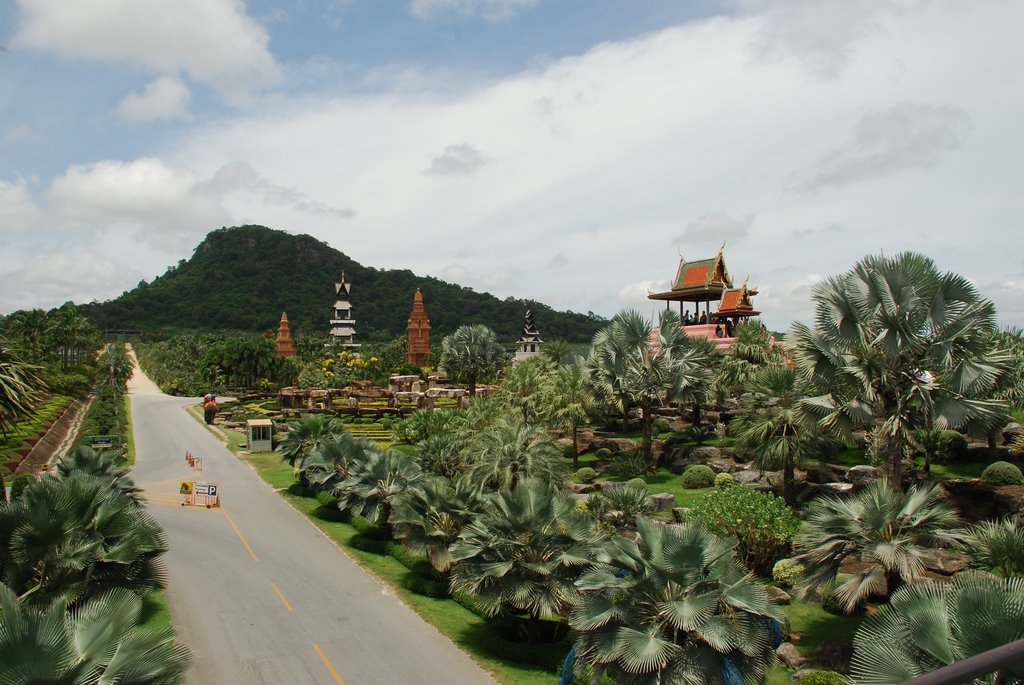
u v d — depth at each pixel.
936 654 12.17
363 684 20.30
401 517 26.95
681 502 34.53
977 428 23.48
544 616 21.02
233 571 30.16
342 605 26.52
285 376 121.50
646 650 15.64
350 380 107.06
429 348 126.06
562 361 53.53
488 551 22.05
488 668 21.36
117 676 12.23
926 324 23.75
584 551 21.47
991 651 3.80
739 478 37.75
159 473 52.25
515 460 31.20
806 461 37.50
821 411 25.75
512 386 50.31
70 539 20.19
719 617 15.99
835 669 19.59
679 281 71.94
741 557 26.67
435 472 36.59
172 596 27.00
